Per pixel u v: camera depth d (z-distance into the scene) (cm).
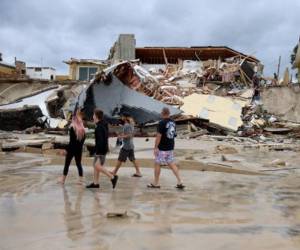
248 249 519
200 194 911
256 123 3566
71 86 4081
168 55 5191
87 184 1008
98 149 945
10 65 5619
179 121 3341
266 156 1827
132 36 4978
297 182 1116
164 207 762
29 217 665
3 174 1152
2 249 508
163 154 964
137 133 3133
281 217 702
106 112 3180
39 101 3581
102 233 580
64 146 1822
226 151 1972
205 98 3666
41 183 1007
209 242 546
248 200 854
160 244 534
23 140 2070
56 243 533
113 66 3172
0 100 4344
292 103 4009
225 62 4812
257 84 4512
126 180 1089
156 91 3500
